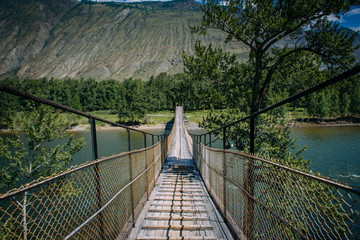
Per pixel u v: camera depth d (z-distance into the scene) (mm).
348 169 19375
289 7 8820
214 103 11445
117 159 3357
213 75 11219
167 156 14914
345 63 9117
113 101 92312
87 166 2320
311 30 9367
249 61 11883
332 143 30812
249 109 11203
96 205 2592
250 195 2934
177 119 54219
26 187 1546
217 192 5246
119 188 3406
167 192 6742
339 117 60000
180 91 12242
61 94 81062
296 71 11109
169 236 3928
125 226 3703
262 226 2686
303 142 31922
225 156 4395
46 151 12797
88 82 101750
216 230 4137
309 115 56656
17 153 11984
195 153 12156
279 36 9695
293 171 1903
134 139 41562
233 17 9945
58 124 13000
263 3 9203
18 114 12961
